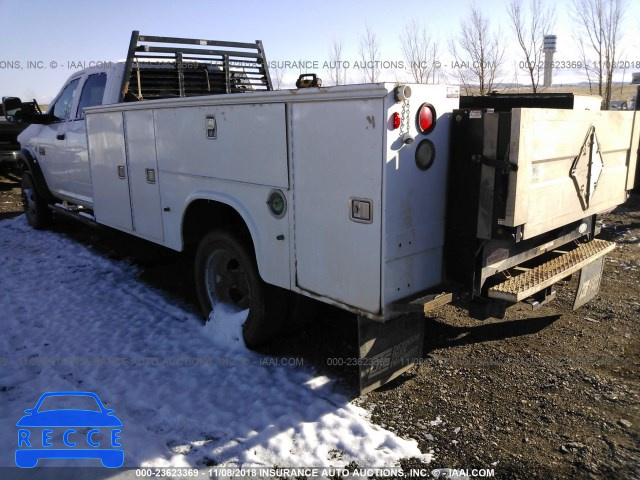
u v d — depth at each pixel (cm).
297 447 295
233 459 286
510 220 283
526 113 276
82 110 618
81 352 404
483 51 1588
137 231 504
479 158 288
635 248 627
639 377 358
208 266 432
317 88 289
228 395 345
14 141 1206
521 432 305
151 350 407
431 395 343
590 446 292
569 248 427
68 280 571
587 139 343
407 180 278
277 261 345
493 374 366
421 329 345
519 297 310
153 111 439
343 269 300
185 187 419
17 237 774
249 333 393
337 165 289
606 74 1260
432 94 280
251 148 346
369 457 286
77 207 712
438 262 308
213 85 615
